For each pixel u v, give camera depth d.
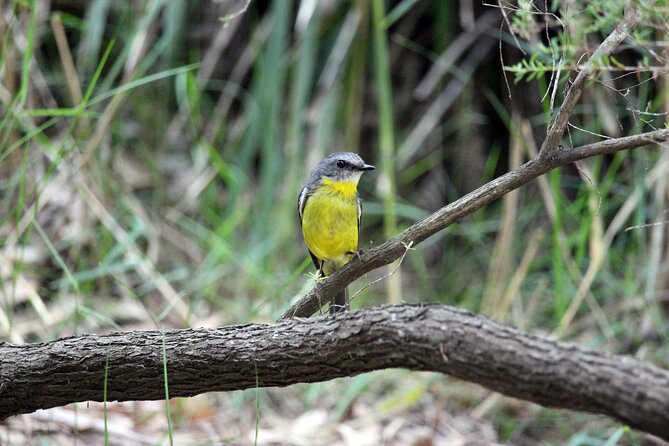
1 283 9.52
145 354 6.07
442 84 13.94
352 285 12.69
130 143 13.73
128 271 12.21
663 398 4.32
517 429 10.41
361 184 14.25
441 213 6.31
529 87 11.52
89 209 12.08
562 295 10.91
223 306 12.01
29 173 11.93
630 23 5.32
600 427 10.09
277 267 12.58
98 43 12.27
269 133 12.77
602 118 10.80
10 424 8.86
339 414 10.13
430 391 10.99
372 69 14.27
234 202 12.83
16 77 11.80
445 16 13.35
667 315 10.98
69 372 6.25
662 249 11.09
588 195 10.85
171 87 13.86
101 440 9.16
